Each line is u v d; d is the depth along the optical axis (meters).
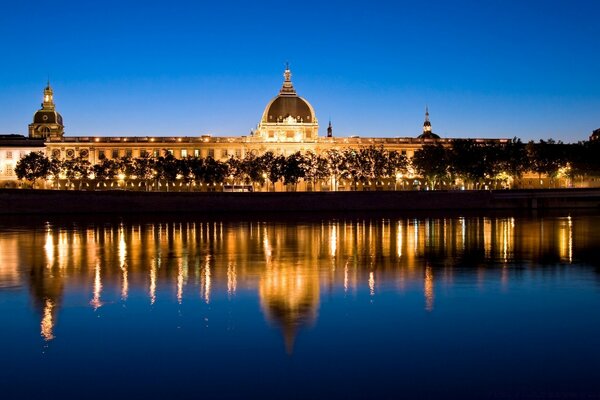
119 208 148.50
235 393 27.70
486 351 32.72
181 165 193.25
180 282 51.47
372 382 28.78
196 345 33.84
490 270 57.50
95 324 37.91
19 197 142.75
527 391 27.70
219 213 152.25
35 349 33.28
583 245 77.56
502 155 194.12
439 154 195.50
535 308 41.69
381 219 130.38
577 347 33.25
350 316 39.56
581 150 195.75
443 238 87.44
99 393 27.75
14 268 59.50
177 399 27.14
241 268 59.31
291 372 30.00
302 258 66.50
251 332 36.09
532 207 170.62
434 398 27.12
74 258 66.88
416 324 37.72
